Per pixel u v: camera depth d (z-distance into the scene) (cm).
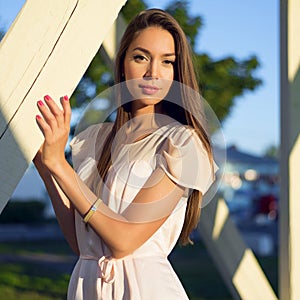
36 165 253
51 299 880
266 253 1538
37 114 232
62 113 215
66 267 1198
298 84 357
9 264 1218
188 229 239
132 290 227
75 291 237
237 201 2805
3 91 230
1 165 229
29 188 2730
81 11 237
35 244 1702
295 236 354
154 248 232
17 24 233
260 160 2891
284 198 357
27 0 234
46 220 2664
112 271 229
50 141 213
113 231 220
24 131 231
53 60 234
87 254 237
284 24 358
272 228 2286
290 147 355
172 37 235
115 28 341
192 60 237
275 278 1108
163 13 237
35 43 234
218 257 359
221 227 358
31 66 233
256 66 736
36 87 233
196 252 1498
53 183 251
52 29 235
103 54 345
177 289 232
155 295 228
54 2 236
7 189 229
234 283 359
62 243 1731
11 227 2400
